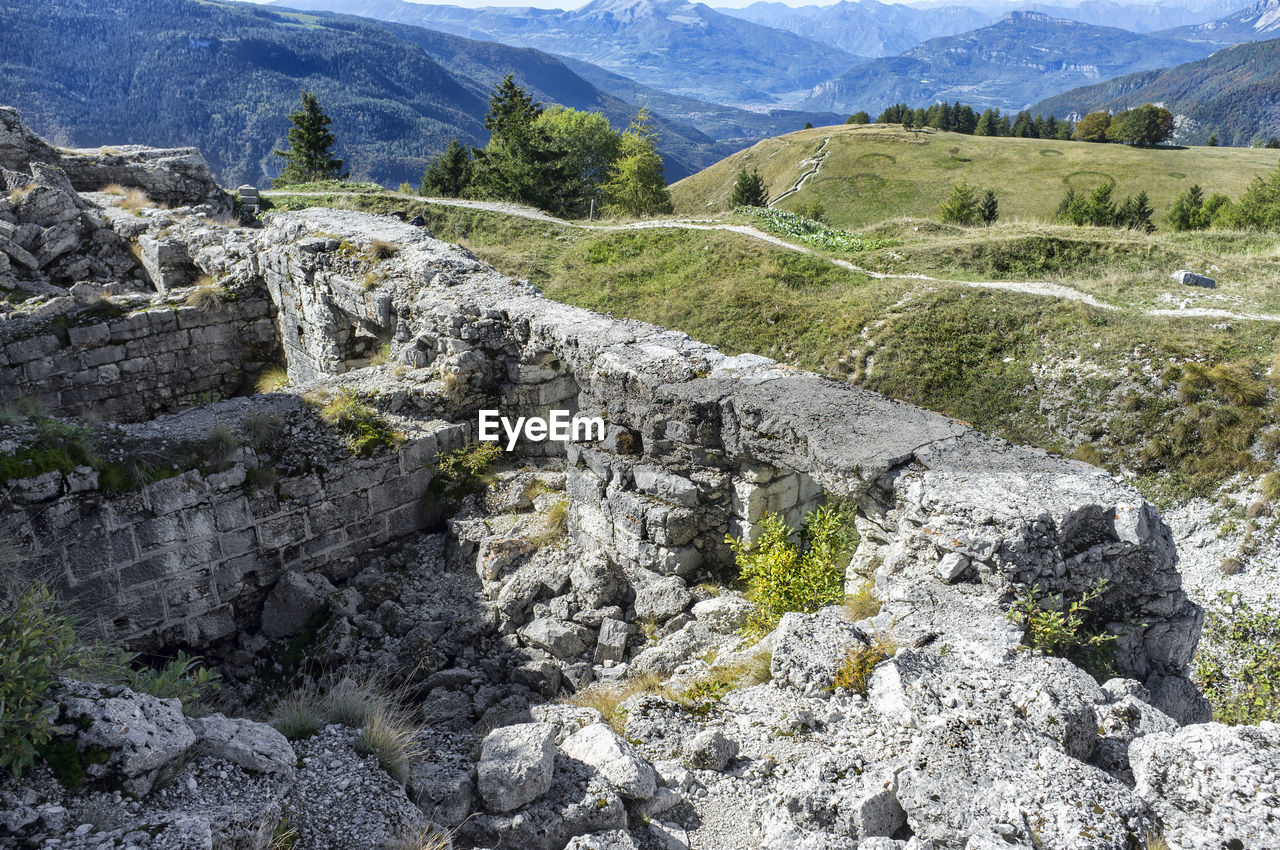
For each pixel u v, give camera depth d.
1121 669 5.62
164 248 16.27
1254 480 16.78
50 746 3.60
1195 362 19.23
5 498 7.06
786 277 27.16
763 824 4.20
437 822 4.14
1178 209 53.22
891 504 6.48
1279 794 3.39
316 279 13.55
